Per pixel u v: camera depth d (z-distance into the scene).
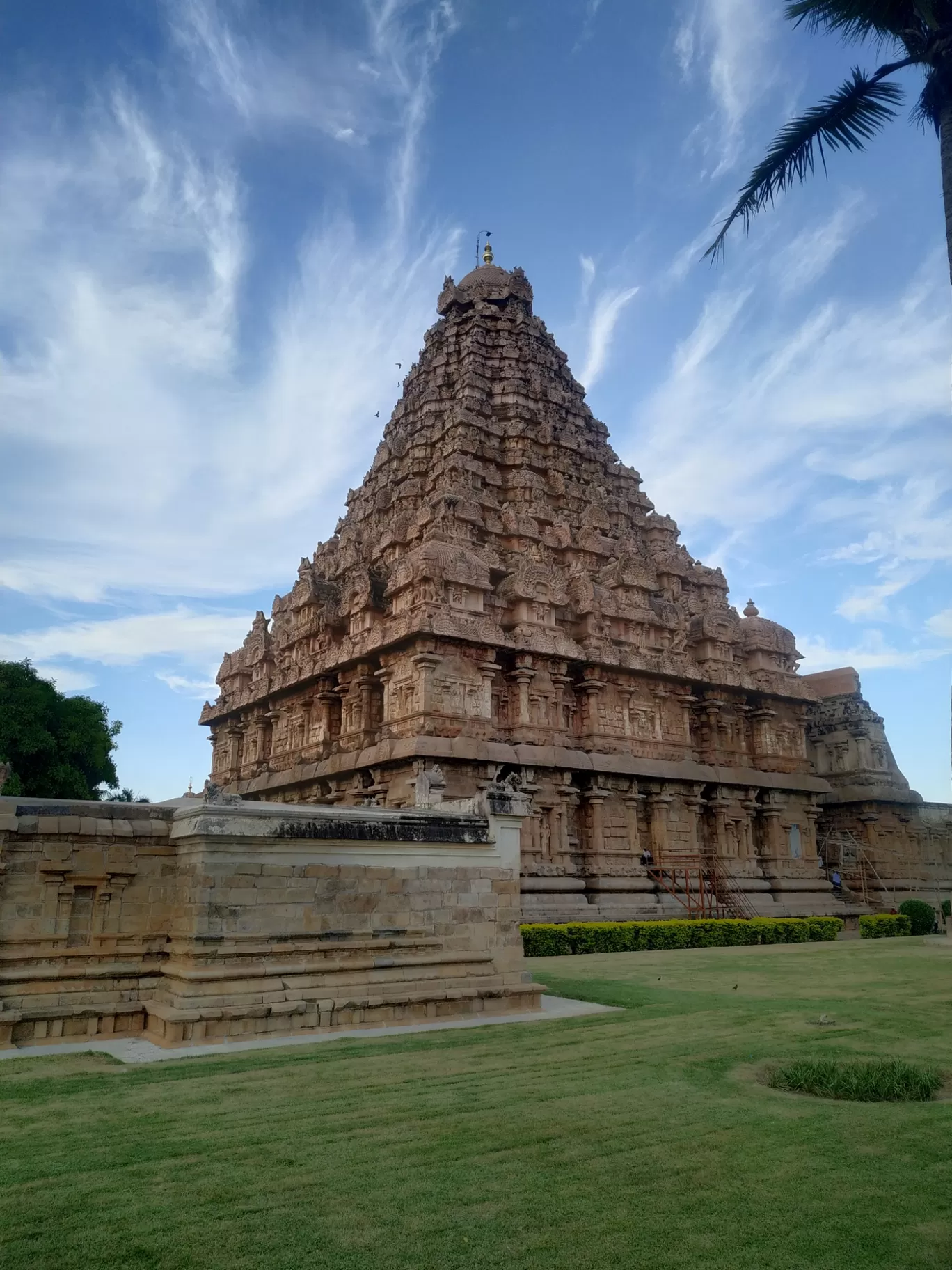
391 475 59.72
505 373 60.34
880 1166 8.79
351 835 17.45
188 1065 12.94
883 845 58.44
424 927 18.12
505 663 42.31
